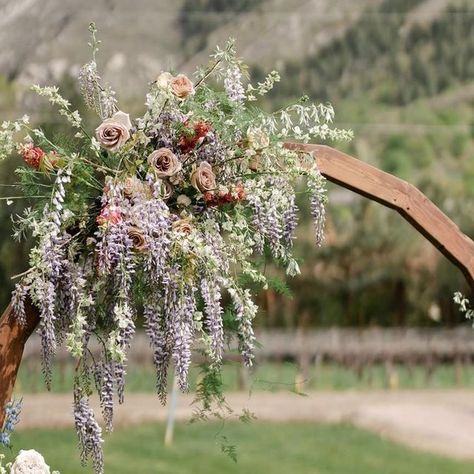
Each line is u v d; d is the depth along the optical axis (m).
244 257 3.26
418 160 22.77
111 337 3.02
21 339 3.07
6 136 3.10
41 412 13.27
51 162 3.08
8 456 6.38
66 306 3.07
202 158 3.25
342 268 18.09
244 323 3.24
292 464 11.46
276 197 3.27
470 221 19.05
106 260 3.00
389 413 13.93
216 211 3.27
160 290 3.12
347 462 11.59
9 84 22.72
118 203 3.06
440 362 16.80
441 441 12.38
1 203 8.45
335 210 18.44
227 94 3.32
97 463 3.10
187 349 3.10
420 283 18.06
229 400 14.28
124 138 3.10
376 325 18.00
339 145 23.09
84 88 3.25
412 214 3.56
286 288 3.44
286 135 3.32
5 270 15.97
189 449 11.91
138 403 14.08
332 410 14.14
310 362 16.75
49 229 3.02
